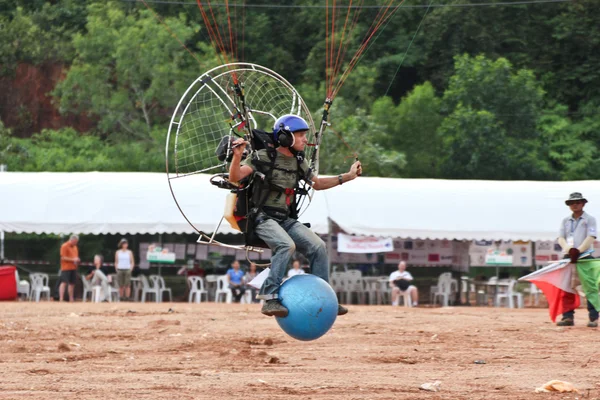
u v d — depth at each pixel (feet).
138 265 296.71
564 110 470.39
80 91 458.91
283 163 90.07
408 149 446.60
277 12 493.77
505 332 154.40
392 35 485.15
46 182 279.28
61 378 92.53
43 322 177.58
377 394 82.07
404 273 264.72
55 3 530.68
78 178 280.31
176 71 439.22
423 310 230.48
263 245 93.15
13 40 510.17
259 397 79.41
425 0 476.13
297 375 96.17
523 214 275.39
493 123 442.50
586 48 490.49
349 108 438.81
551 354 119.75
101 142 468.34
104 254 411.75
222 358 112.57
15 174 285.23
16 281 276.82
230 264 293.64
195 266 286.05
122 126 456.86
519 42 492.13
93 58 462.19
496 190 280.72
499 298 274.57
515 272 315.37
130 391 82.43
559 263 166.30
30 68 522.88
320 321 90.02
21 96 521.65
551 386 85.51
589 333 151.84
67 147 467.93
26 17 512.63
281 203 90.74
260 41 480.23
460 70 449.48
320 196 274.98
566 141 459.32
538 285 169.78
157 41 442.50
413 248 291.99
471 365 107.45
